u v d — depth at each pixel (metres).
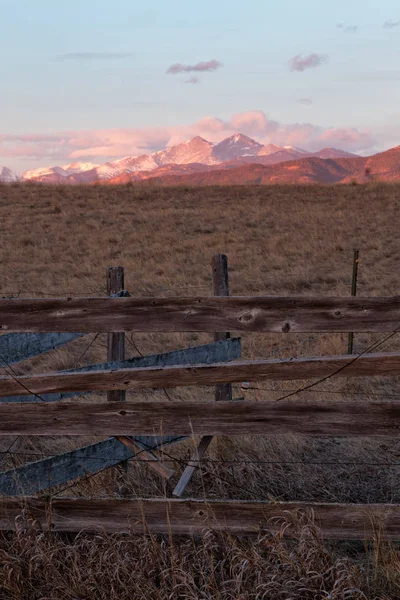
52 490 5.23
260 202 31.83
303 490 5.64
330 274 19.06
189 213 29.20
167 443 5.51
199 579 3.98
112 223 27.61
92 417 4.12
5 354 5.11
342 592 3.51
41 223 27.08
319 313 4.26
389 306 4.21
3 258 21.66
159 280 18.66
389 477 5.95
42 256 21.95
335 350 11.56
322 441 6.88
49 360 11.49
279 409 4.06
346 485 5.79
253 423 4.08
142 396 8.84
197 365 4.09
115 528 4.15
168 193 34.62
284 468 6.01
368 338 12.50
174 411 4.10
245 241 23.91
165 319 4.34
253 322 4.30
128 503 4.14
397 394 9.06
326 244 22.77
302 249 22.14
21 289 17.66
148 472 5.51
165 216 28.53
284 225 26.48
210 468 5.50
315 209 29.36
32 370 11.12
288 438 6.65
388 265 20.11
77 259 21.73
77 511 4.16
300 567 3.76
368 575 4.04
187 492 5.34
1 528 4.19
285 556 3.79
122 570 3.86
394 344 12.00
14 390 4.11
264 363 4.05
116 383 4.12
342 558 3.88
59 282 18.55
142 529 4.12
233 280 18.88
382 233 24.28
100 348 12.60
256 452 6.29
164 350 12.27
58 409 4.12
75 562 3.89
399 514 4.02
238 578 3.65
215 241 23.80
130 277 19.08
